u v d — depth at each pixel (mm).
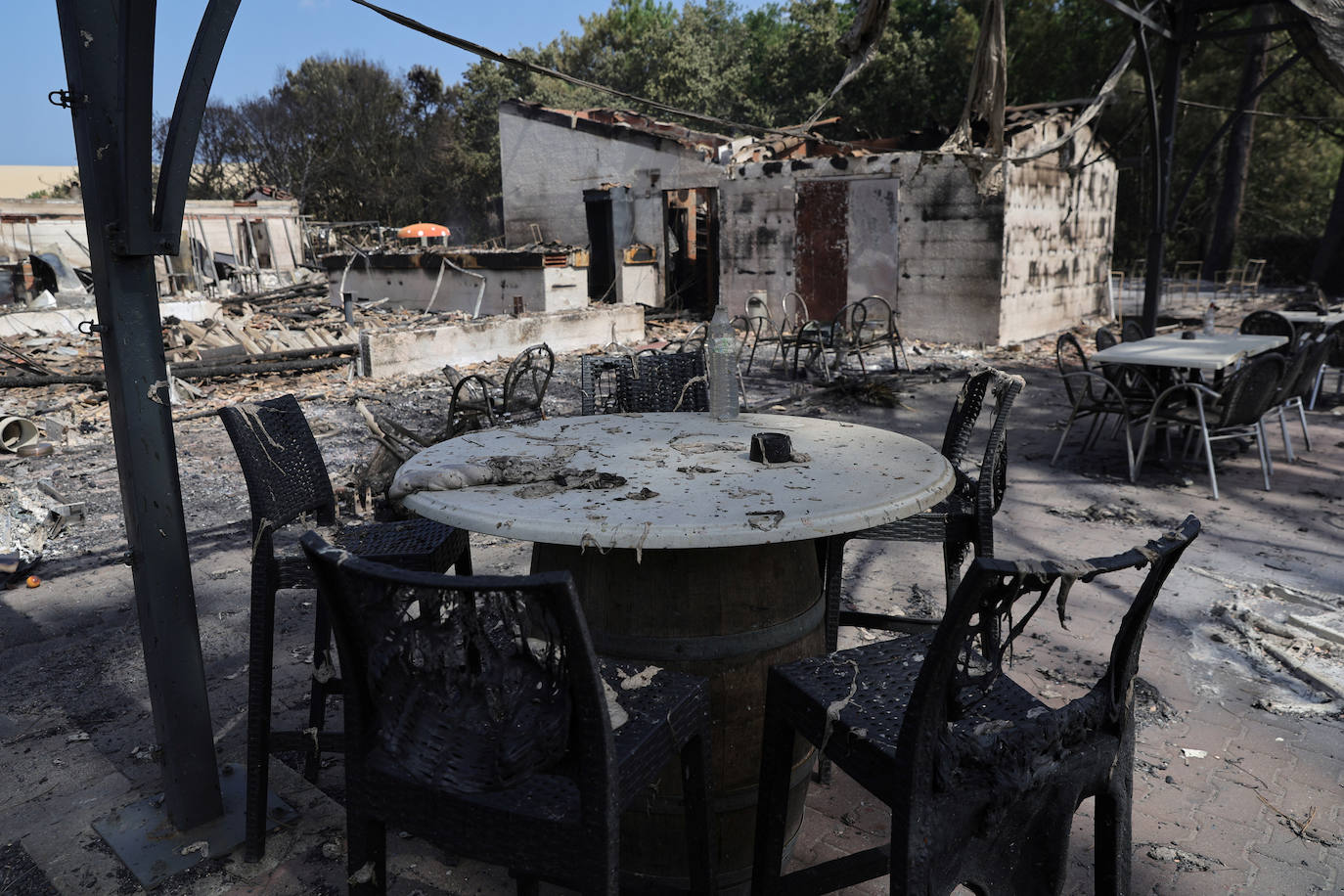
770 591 2102
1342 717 3000
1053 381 10000
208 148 40469
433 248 17000
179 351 10703
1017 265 12969
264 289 21219
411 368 10625
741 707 2064
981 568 1346
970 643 1448
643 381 4168
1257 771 2689
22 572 4453
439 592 1448
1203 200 26391
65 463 6781
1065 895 2154
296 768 2760
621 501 2025
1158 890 2168
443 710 1517
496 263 14141
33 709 3113
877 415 8320
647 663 2041
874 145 15789
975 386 3115
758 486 2146
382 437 4609
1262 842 2355
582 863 1473
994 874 1626
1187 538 1507
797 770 2193
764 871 1955
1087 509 5320
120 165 1981
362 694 1620
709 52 44688
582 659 1375
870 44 5930
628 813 2115
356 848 1676
